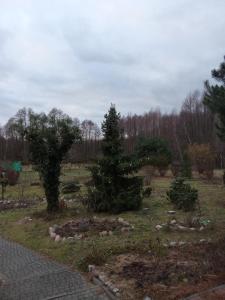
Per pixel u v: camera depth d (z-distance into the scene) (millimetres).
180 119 68250
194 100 69125
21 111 53906
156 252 8375
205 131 60375
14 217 14781
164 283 6633
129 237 10023
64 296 6609
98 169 14070
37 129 14273
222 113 11594
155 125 70875
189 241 9414
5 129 65000
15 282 7609
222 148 35312
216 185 20750
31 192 22625
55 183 14398
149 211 13438
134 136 64188
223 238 9344
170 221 11516
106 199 13594
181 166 27047
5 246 10805
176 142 53375
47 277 7789
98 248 9047
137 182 14023
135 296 6270
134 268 7449
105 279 7066
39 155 14156
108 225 11273
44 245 10383
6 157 57188
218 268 7148
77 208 14789
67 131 14250
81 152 47438
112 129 14148
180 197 13742
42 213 14266
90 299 6410
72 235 10609
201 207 13758
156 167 27375
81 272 7984
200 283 6582
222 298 5891
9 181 27234
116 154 13867
